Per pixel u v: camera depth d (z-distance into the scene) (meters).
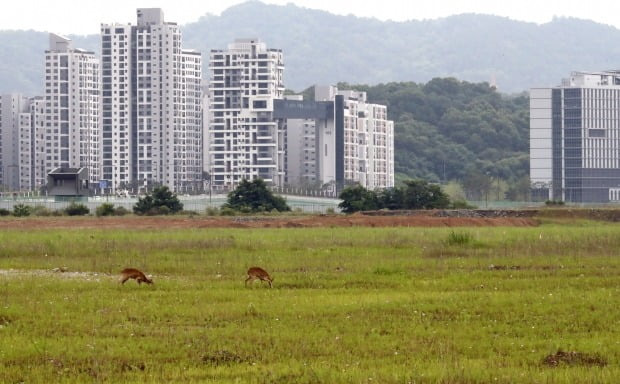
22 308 97.94
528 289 111.62
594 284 116.06
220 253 157.00
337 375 72.81
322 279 121.88
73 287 113.81
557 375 72.44
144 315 94.88
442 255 153.75
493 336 85.56
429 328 88.50
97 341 83.44
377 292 110.06
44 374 73.75
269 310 96.75
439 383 71.00
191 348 81.00
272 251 160.62
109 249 163.62
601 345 81.56
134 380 72.31
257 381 71.75
